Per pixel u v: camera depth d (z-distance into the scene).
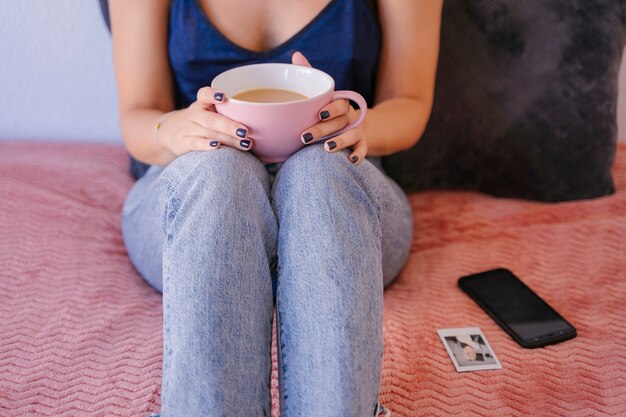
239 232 0.85
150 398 0.96
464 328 1.13
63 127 1.67
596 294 1.21
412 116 1.21
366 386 0.81
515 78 1.39
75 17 1.52
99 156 1.60
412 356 1.06
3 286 1.16
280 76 0.97
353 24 1.19
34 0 1.49
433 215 1.43
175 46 1.20
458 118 1.42
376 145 1.13
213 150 0.92
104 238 1.33
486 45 1.39
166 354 0.81
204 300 0.80
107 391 0.97
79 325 1.10
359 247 0.86
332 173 0.91
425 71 1.26
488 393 1.00
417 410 0.97
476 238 1.36
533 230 1.37
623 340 1.11
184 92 1.25
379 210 0.97
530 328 1.12
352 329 0.80
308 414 0.78
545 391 1.01
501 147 1.43
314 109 0.89
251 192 0.90
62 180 1.47
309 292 0.83
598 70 1.39
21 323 1.09
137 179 1.52
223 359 0.78
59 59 1.57
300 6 1.18
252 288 0.84
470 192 1.52
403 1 1.23
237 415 0.77
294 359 0.82
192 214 0.86
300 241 0.86
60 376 1.00
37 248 1.25
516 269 1.27
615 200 1.43
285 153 0.95
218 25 1.19
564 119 1.40
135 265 1.20
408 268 1.28
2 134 1.66
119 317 1.12
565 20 1.37
